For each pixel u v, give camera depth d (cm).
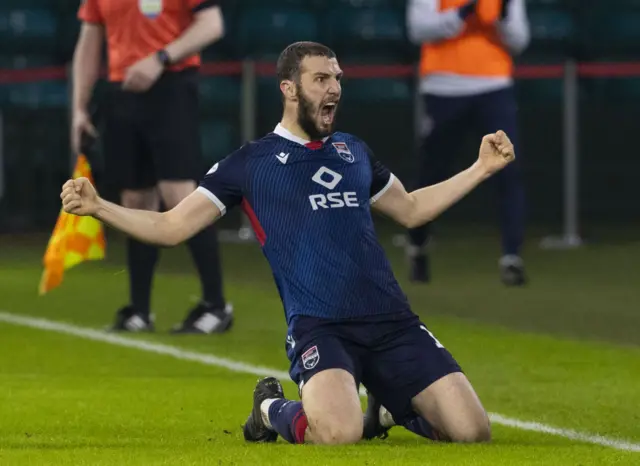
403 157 5766
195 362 2866
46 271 2467
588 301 3825
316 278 1961
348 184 1998
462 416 1914
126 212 1939
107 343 3123
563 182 5853
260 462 1734
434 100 4122
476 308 3694
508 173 4138
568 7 6166
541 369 2773
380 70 5341
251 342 3136
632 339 3186
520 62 6053
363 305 1961
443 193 2069
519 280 4178
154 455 1805
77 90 3238
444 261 4844
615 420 2230
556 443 2014
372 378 1977
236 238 5556
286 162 1992
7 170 5697
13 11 6003
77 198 1897
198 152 3197
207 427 2138
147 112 3155
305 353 1928
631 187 5922
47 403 2359
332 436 1858
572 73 5275
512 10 4038
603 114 5897
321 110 1977
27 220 5716
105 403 2362
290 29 6088
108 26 3183
